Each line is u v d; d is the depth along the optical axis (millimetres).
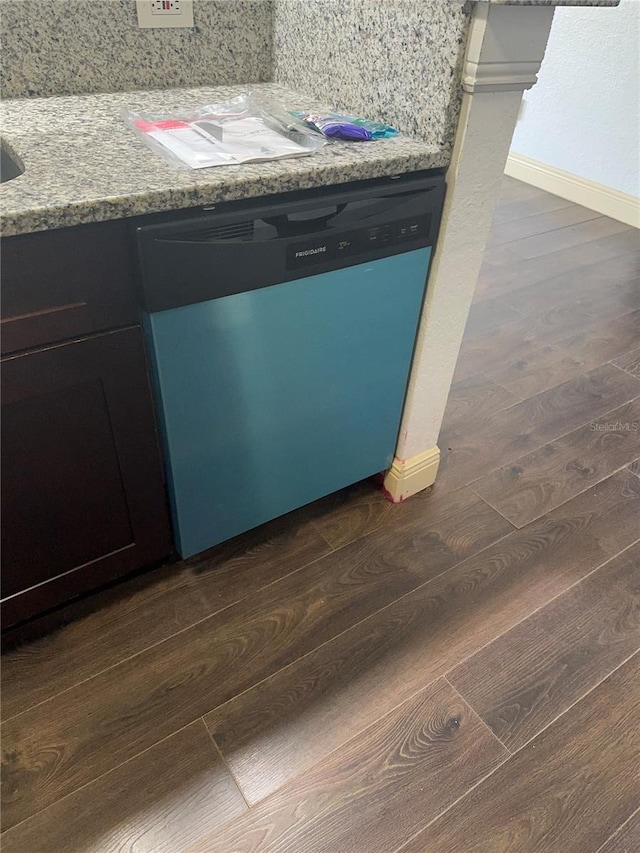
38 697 1209
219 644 1320
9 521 1072
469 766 1146
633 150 3115
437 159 1116
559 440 1915
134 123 1146
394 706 1232
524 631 1377
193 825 1055
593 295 2656
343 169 1022
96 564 1251
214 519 1349
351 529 1593
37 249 862
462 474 1777
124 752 1139
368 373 1352
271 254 1033
